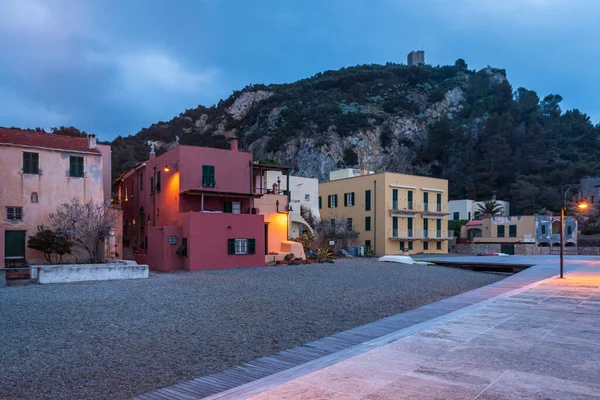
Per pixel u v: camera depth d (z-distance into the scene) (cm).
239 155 3359
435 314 1337
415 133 13438
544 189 8406
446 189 5997
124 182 4284
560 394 579
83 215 2459
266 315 1447
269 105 14712
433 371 692
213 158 3231
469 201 8188
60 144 2773
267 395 600
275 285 2155
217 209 3231
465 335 953
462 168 11394
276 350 1036
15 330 1194
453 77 16400
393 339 940
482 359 758
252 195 3247
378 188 5322
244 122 15275
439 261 4028
